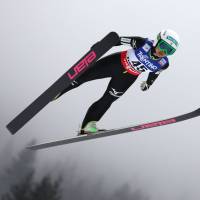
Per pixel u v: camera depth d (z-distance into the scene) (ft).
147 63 61.57
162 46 59.36
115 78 63.41
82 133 63.93
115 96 64.08
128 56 62.13
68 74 53.83
